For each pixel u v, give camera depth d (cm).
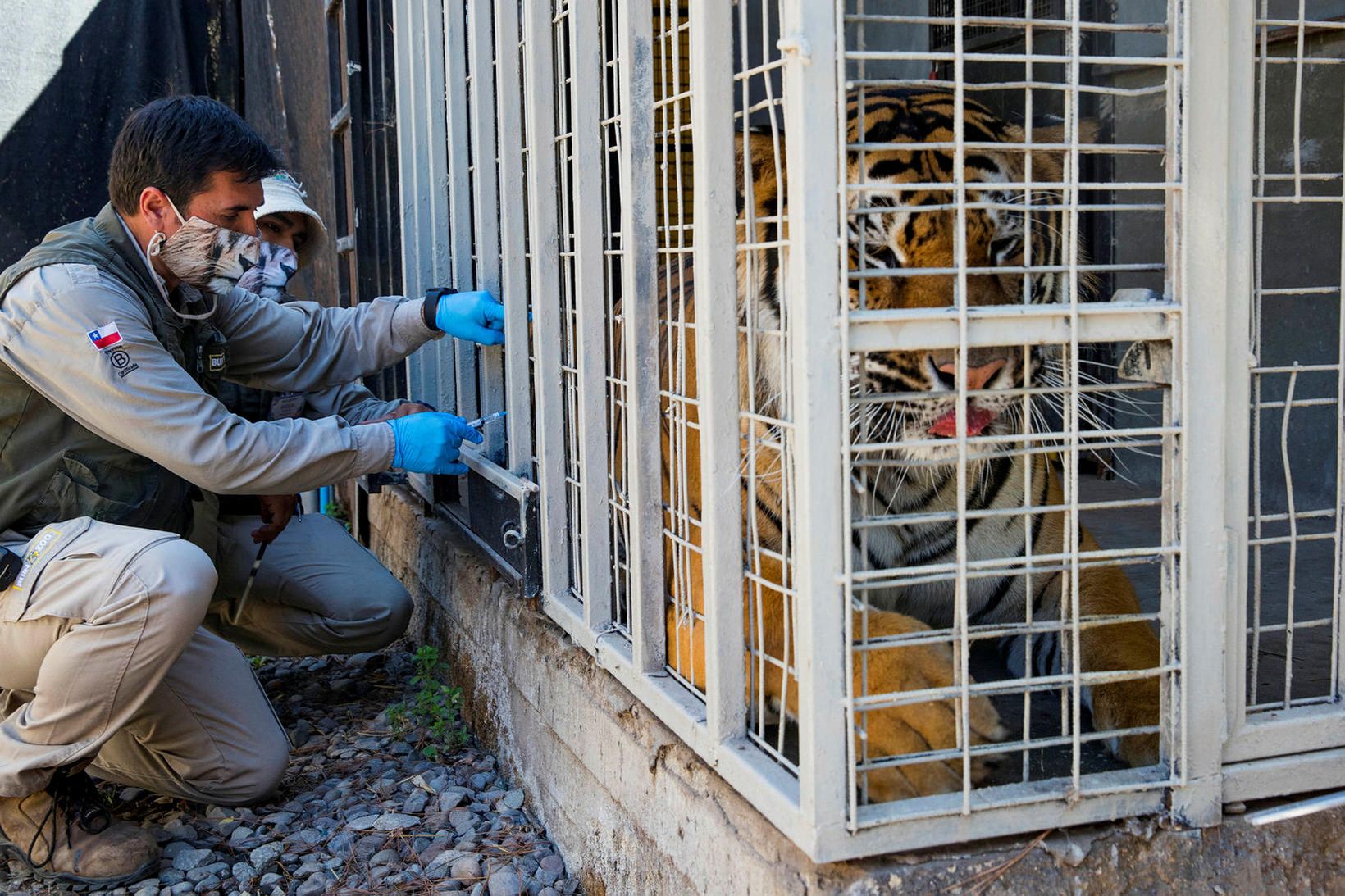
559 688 263
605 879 236
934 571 159
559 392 271
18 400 271
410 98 393
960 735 170
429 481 407
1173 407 167
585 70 233
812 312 149
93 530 267
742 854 174
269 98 710
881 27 559
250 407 376
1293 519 178
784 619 172
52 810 264
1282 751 179
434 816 289
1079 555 165
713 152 174
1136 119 466
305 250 395
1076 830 170
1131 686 203
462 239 352
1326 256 418
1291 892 178
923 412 206
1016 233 238
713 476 180
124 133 282
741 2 161
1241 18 163
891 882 159
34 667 269
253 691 304
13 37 700
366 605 370
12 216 715
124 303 270
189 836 286
